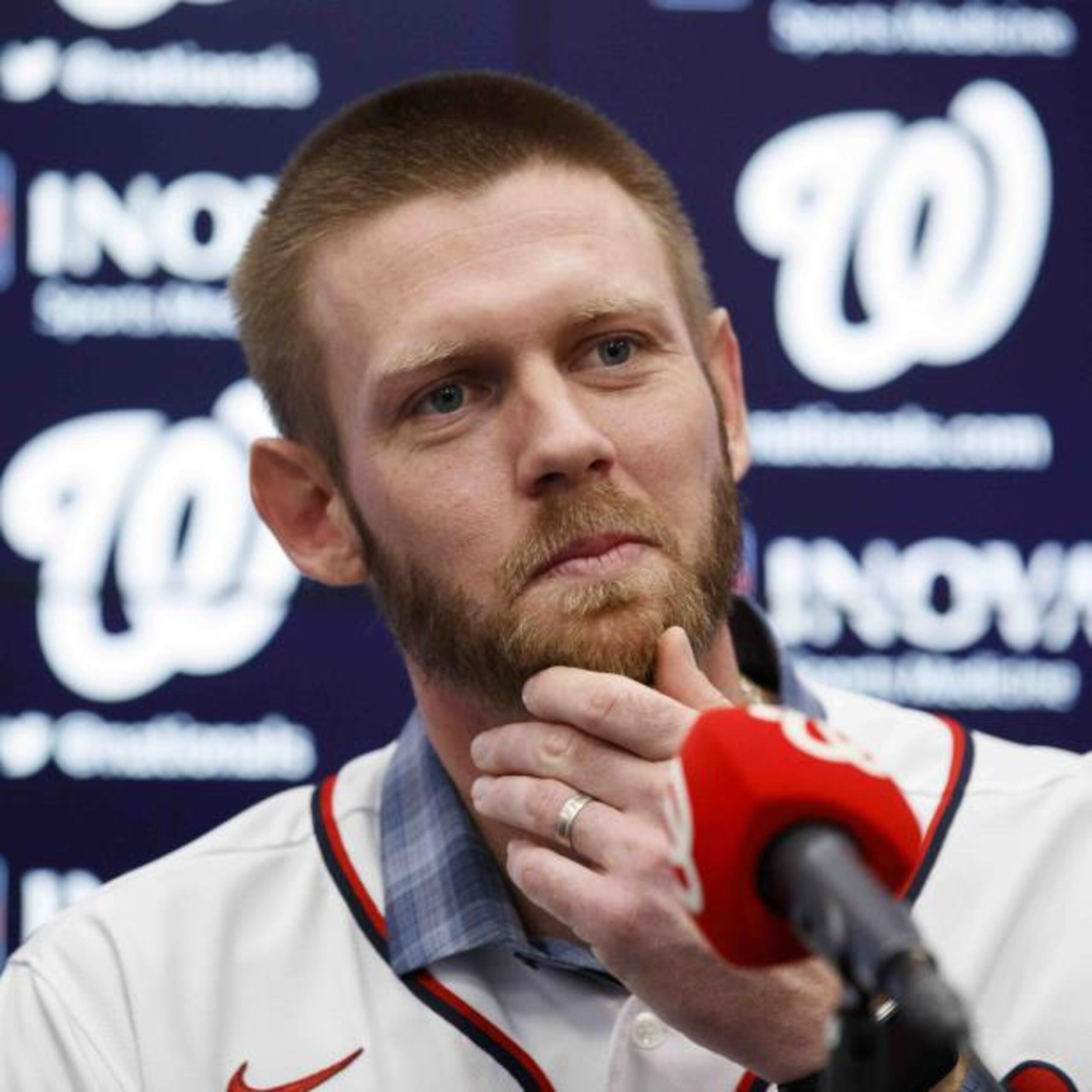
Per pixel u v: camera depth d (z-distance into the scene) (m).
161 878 6.73
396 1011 6.22
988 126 10.36
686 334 6.18
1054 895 6.39
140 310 10.17
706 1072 5.98
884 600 10.10
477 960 6.29
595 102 10.34
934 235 10.30
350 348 6.08
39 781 9.95
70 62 10.27
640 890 5.05
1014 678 10.06
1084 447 10.18
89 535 10.06
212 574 10.06
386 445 5.98
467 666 5.86
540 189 5.99
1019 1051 6.04
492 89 6.29
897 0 10.41
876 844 3.60
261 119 10.29
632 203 6.27
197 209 10.23
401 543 5.99
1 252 10.16
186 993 6.33
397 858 6.55
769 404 10.19
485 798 5.50
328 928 6.50
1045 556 10.12
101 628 10.02
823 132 10.34
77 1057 6.23
